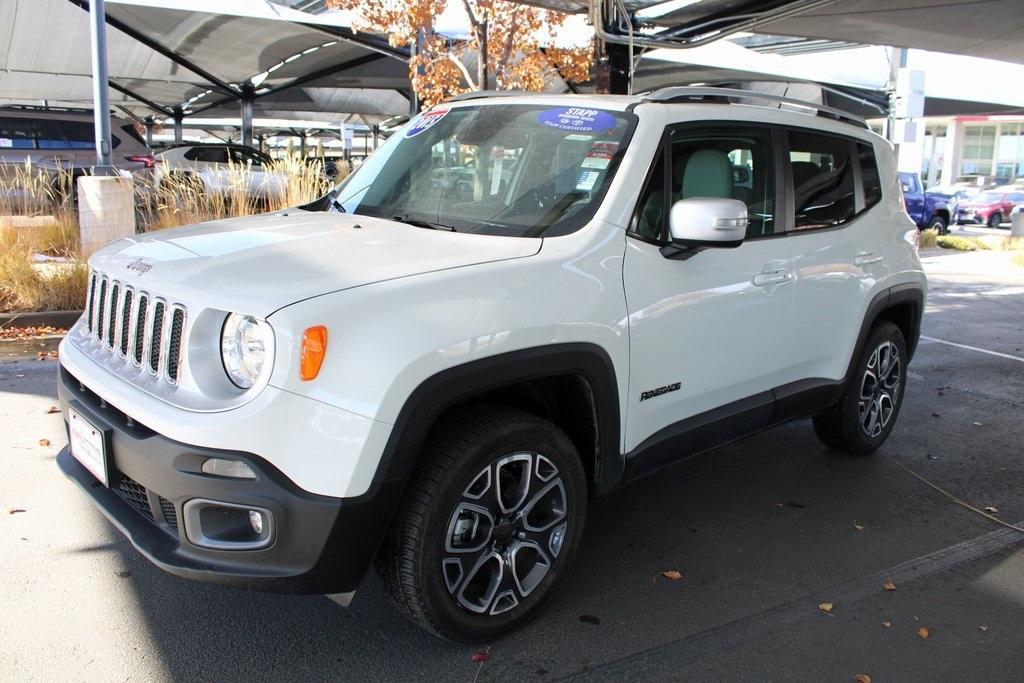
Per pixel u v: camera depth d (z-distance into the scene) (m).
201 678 2.71
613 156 3.34
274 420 2.38
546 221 3.21
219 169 10.28
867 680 2.86
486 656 2.90
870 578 3.59
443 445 2.70
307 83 22.12
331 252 2.86
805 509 4.27
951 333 9.28
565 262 2.98
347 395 2.42
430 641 2.97
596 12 8.45
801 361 4.16
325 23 15.32
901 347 5.01
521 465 2.92
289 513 2.40
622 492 4.41
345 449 2.42
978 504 4.43
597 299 3.01
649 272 3.24
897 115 19.69
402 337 2.50
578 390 3.08
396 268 2.70
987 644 3.12
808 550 3.82
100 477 2.76
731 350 3.66
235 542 2.48
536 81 10.30
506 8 9.90
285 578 2.46
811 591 3.45
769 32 11.85
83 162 13.95
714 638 3.08
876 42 12.77
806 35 12.19
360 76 20.95
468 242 3.04
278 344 2.38
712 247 3.23
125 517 2.71
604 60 9.80
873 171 4.73
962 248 20.62
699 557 3.70
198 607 3.11
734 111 3.83
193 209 9.13
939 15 10.86
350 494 2.44
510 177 3.50
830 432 4.89
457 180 3.64
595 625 3.12
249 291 2.52
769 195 3.94
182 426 2.43
